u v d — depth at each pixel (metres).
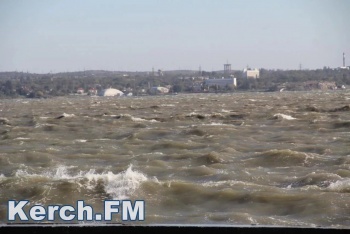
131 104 136.12
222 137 48.50
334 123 56.25
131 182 25.98
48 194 25.23
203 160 35.31
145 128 60.03
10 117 92.56
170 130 54.97
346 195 24.22
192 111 92.06
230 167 32.94
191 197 25.03
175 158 36.38
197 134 51.75
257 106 102.31
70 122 72.31
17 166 35.50
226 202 24.41
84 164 35.88
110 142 47.84
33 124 72.75
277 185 27.61
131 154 39.97
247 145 43.03
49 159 38.06
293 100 129.12
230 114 76.12
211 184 26.86
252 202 24.06
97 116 82.31
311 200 23.55
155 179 27.27
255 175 29.88
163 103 135.75
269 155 34.47
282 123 60.78
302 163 33.34
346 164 32.09
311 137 46.75
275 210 23.12
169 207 23.95
